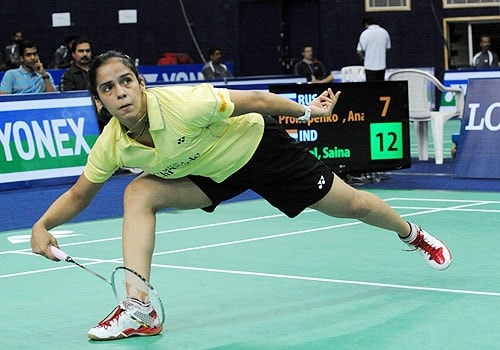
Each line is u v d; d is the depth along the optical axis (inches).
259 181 224.8
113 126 214.8
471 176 506.3
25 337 221.0
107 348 207.5
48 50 1094.4
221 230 378.0
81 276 294.5
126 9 1099.9
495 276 270.5
